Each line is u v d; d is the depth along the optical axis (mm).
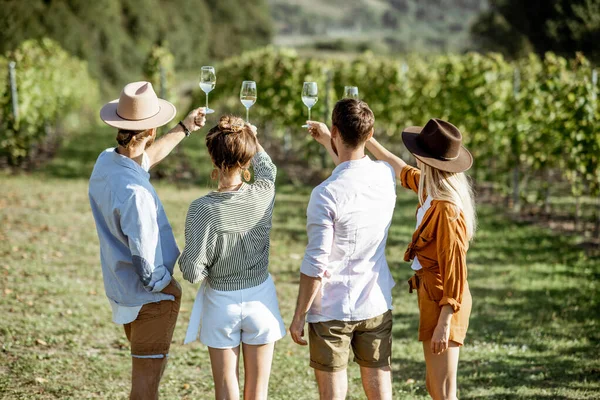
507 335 5539
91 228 8781
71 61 23391
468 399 4328
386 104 14164
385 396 3318
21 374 4473
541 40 28141
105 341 5195
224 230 3129
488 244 8500
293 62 14852
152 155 3613
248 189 3205
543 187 11133
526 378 4672
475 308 6188
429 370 3311
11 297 5973
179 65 46906
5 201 10188
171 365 4840
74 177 12953
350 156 3273
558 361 4988
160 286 3158
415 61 15984
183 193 11516
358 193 3188
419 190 3350
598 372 4789
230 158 3148
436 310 3238
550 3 27812
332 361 3230
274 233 8898
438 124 3254
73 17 35062
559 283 6930
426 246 3271
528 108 10438
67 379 4465
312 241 3170
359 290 3244
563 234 9070
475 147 11820
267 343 3268
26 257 7277
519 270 7375
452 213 3145
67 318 5566
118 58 37031
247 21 59719
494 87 11438
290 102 14461
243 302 3199
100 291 6348
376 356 3303
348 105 3240
